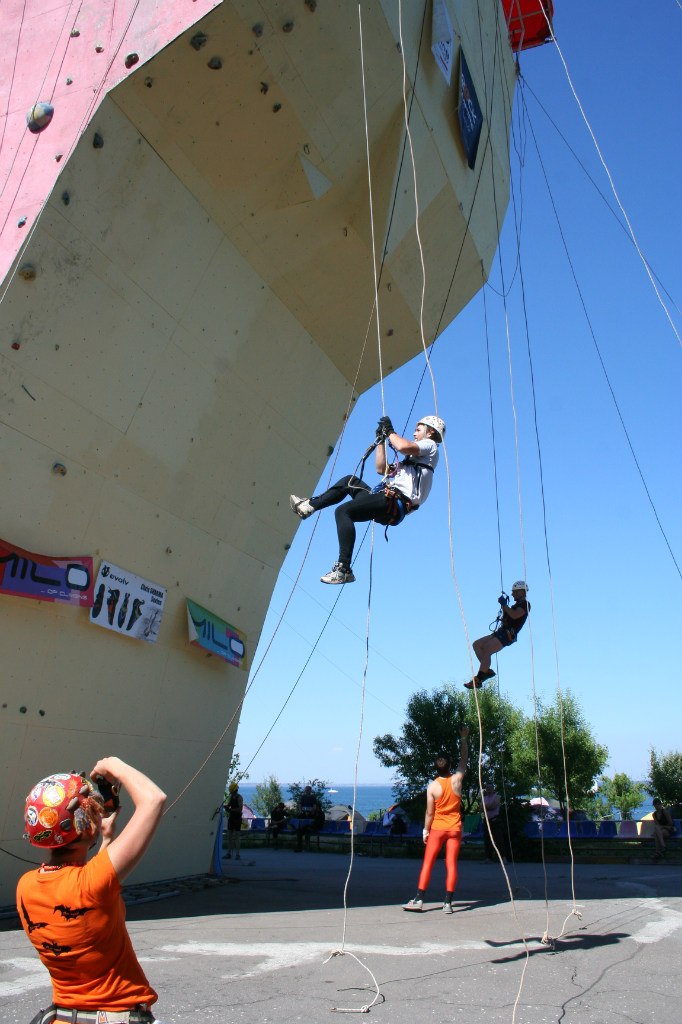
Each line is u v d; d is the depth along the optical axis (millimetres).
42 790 2502
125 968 2447
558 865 17203
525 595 8352
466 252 13594
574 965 6586
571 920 8766
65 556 9305
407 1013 5215
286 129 9703
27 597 8633
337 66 9586
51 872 2465
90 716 9875
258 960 6730
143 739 10852
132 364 9719
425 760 28891
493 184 14219
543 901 10375
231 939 7637
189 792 11906
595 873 14648
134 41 8820
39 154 8680
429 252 12672
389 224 11125
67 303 8719
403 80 9547
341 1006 5371
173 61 8695
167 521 10930
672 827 18375
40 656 9031
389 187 10961
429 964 6648
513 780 28484
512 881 13133
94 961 2383
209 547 11883
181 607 11477
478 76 12891
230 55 8844
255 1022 4984
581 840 20875
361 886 12266
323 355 13008
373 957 6898
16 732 8812
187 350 10453
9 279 8102
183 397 10602
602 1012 5246
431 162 11641
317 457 13734
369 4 9477
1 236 8320
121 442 9836
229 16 8555
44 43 9367
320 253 11461
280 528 13359
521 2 16078
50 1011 2389
